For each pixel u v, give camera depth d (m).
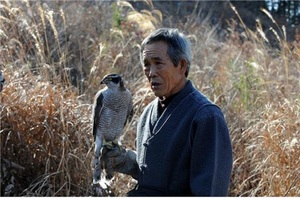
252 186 4.50
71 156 4.17
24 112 4.29
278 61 6.71
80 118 4.43
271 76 6.19
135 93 5.36
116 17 7.39
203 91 5.75
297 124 4.60
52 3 7.04
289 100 5.29
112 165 2.83
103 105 3.06
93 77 5.60
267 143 4.42
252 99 5.76
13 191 4.16
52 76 5.17
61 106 4.29
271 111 5.06
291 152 4.26
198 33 8.12
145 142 2.54
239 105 5.63
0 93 4.31
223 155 2.35
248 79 5.96
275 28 12.41
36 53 5.21
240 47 7.43
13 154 4.25
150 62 2.45
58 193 4.03
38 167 4.25
